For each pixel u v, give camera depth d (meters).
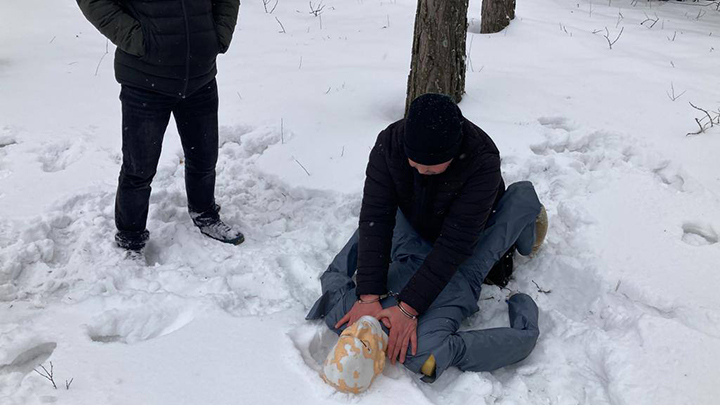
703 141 4.23
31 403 2.17
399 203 2.76
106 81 5.14
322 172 3.85
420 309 2.45
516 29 6.54
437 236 2.83
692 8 8.54
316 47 6.12
